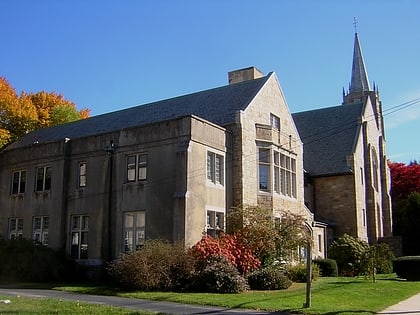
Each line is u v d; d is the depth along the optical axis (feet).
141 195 83.05
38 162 99.04
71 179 94.32
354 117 150.30
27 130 154.61
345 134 147.13
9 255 85.81
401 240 141.69
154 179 81.97
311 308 49.21
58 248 90.58
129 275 66.54
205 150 82.99
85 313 41.52
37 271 82.48
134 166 85.92
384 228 162.40
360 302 55.98
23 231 98.68
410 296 64.85
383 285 75.82
